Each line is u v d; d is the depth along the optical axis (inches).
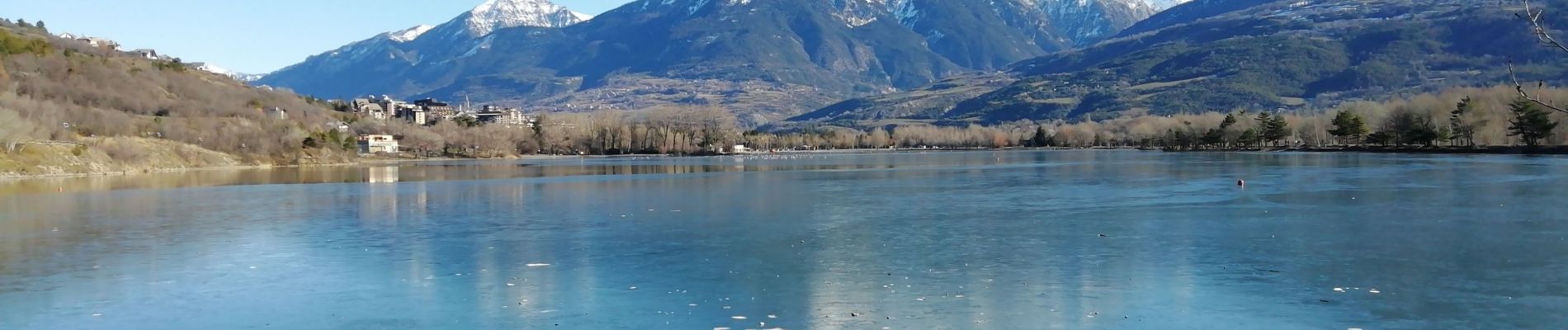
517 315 1641.2
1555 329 1470.2
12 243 2598.4
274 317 1646.2
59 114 7785.4
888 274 1980.8
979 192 4180.6
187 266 2169.0
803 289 1836.9
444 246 2455.7
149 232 2824.8
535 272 2039.9
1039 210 3284.9
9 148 6417.3
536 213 3329.2
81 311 1707.7
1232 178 5017.2
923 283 1878.7
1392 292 1738.4
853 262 2140.7
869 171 6732.3
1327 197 3631.9
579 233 2689.5
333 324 1594.5
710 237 2591.0
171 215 3339.1
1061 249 2295.8
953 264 2095.2
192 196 4370.1
